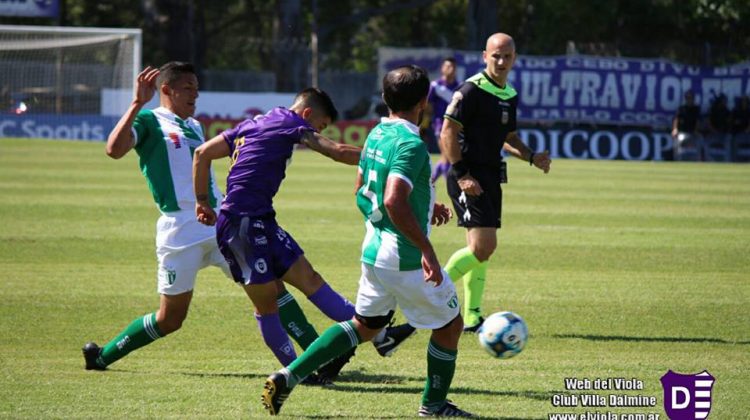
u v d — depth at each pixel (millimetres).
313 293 24328
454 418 21641
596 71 126375
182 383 24344
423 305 21250
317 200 64062
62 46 127000
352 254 44344
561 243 48656
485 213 30969
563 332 30672
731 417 22266
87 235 48000
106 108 124750
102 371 25438
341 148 22625
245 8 191875
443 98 64438
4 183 69375
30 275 38188
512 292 36812
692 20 172500
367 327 21594
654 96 126750
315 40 147000
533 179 85250
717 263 43562
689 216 59844
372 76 145875
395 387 24500
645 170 98812
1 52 125000
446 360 21578
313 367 21312
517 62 125812
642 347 28891
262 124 23484
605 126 126875
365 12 172750
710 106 124250
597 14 174625
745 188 78562
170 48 146375
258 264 23141
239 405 22406
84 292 35188
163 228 25047
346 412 22125
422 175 21141
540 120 126250
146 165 25172
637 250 46812
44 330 29781
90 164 85562
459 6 195125
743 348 28859
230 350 27938
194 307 33219
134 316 31781
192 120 26172
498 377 25469
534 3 186000
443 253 45438
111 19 186500
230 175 23484
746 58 134125
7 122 121625
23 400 22547
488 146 31000
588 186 79062
